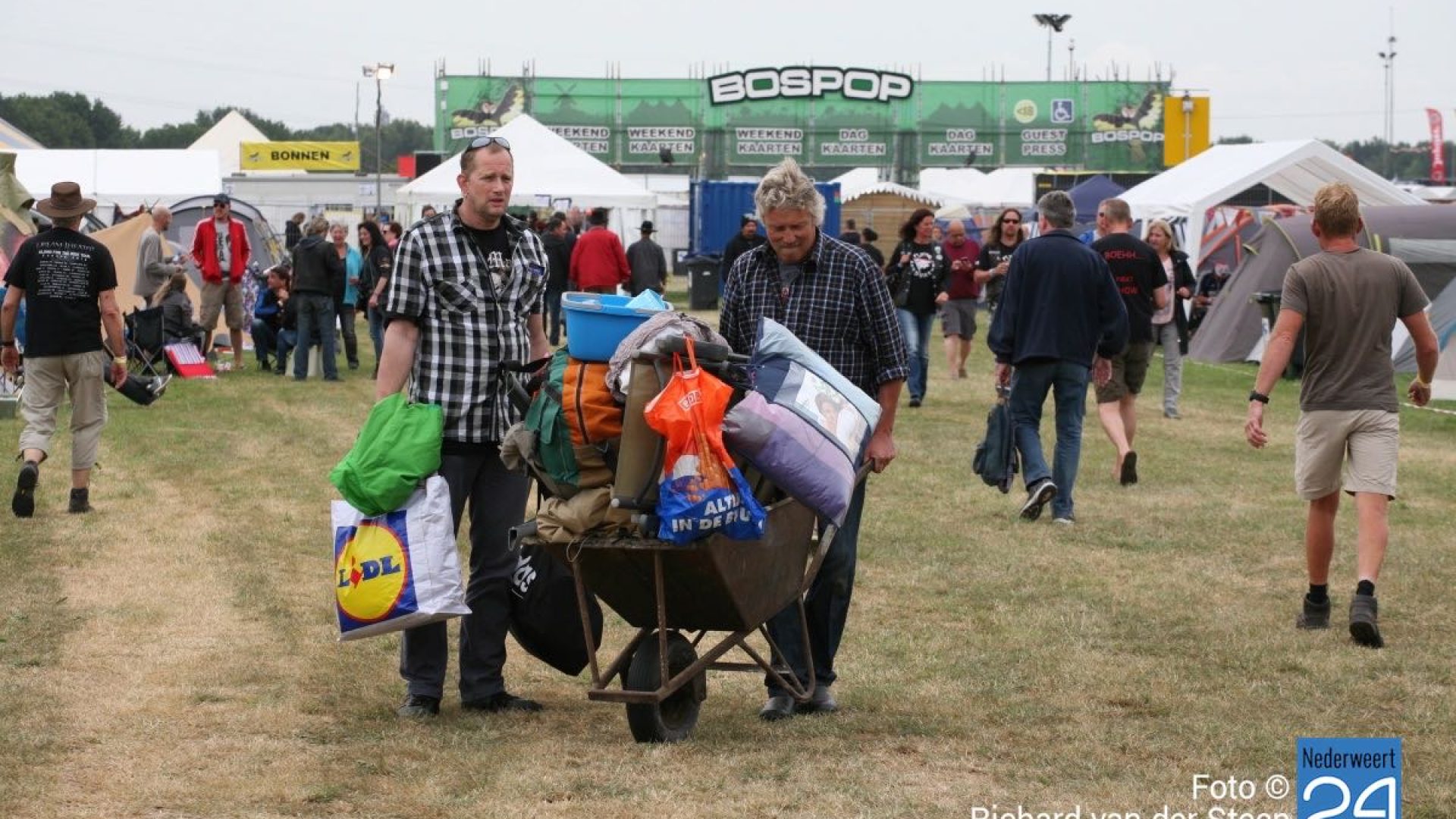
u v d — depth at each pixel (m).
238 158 78.69
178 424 14.73
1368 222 21.48
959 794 4.81
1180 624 7.25
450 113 62.19
